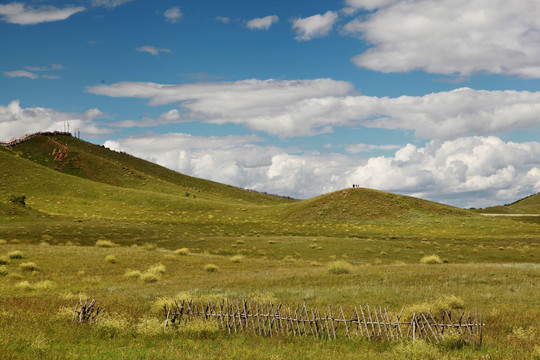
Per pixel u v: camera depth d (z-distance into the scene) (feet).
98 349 42.16
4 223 243.19
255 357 40.60
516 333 49.26
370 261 171.94
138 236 239.71
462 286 82.69
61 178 544.21
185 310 56.18
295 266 143.43
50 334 48.57
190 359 38.88
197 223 337.93
